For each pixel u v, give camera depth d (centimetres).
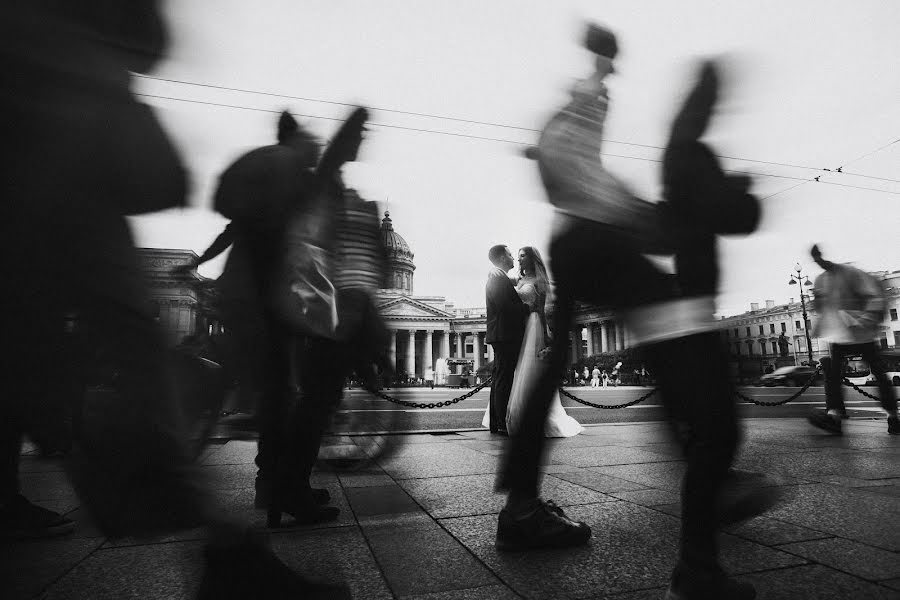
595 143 193
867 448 479
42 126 106
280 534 228
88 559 196
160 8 116
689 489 157
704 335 160
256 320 235
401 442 438
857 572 177
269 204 233
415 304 8175
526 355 327
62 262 108
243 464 421
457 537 223
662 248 167
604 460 423
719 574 150
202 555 137
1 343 104
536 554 199
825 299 611
